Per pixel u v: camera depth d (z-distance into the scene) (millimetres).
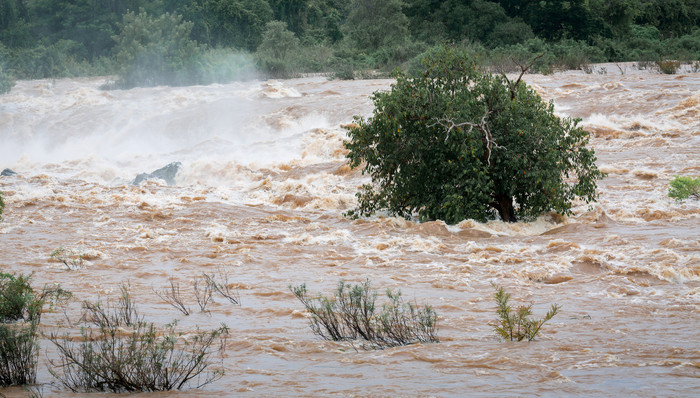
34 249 37219
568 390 13062
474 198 39156
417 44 144375
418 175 40625
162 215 46531
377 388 13750
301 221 44000
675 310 21031
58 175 74062
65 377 15375
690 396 12406
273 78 127938
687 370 14211
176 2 193000
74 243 38719
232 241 38125
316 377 14828
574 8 175750
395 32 178125
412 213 43594
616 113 72188
